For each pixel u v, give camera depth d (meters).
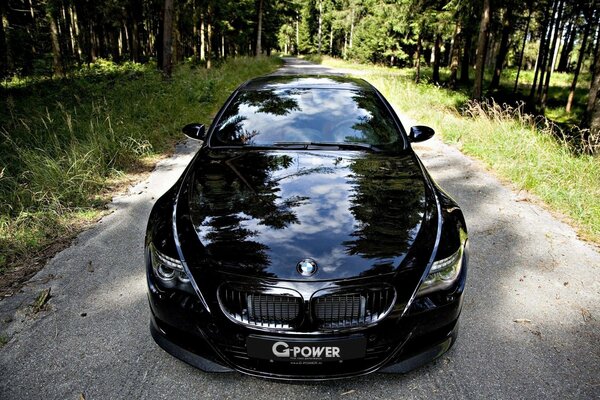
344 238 2.17
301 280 1.99
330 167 2.85
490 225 4.41
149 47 39.72
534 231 4.28
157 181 5.61
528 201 5.10
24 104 9.05
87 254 3.70
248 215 2.35
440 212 2.50
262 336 2.02
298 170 2.81
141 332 2.71
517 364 2.47
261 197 2.50
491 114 8.76
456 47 23.19
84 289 3.18
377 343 2.07
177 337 2.25
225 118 3.48
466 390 2.26
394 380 2.32
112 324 2.79
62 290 3.16
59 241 3.94
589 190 5.05
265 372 2.12
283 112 3.47
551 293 3.22
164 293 2.20
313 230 2.21
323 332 2.00
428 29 21.47
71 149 5.73
